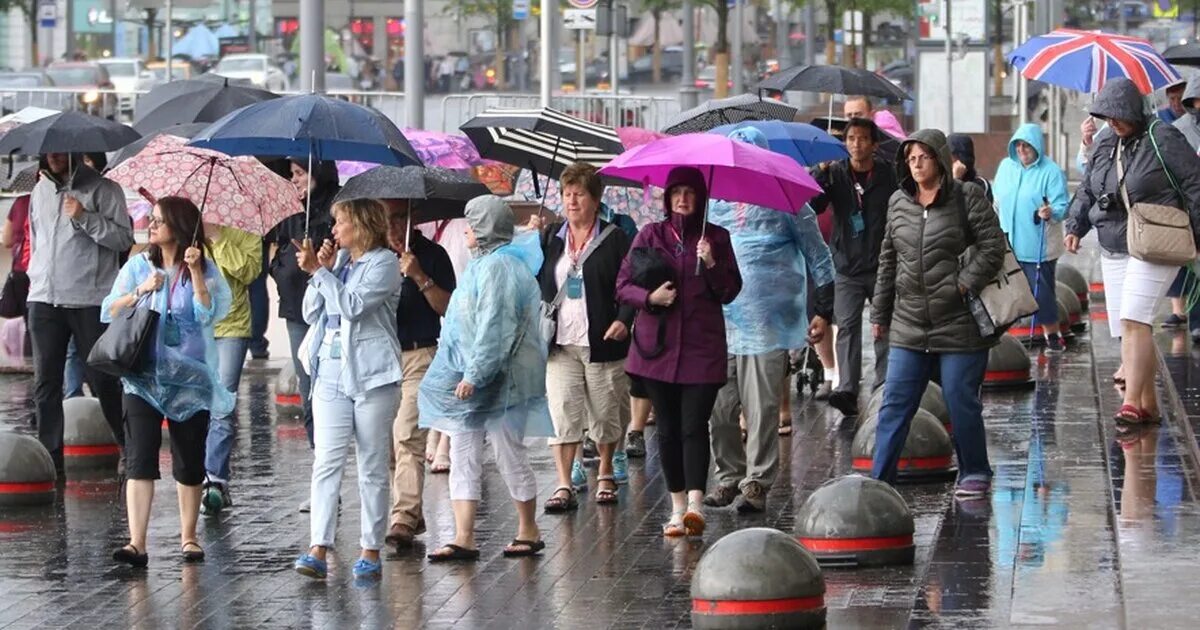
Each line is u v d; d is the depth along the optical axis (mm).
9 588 23859
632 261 25500
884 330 27719
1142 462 27312
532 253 28266
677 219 25578
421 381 25312
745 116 37938
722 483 27797
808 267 28516
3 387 44062
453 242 32969
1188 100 39062
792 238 27438
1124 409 30625
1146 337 30312
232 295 28422
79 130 30594
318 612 22344
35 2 135000
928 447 28953
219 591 23547
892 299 27422
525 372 24750
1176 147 29500
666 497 29094
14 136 30594
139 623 22000
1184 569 20703
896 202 27016
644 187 30922
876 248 33750
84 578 24391
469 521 24953
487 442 35031
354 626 21625
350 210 24078
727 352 26062
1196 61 42125
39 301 31484
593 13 59938
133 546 24938
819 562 23328
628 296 25469
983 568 22500
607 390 28188
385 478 24203
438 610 22266
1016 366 37438
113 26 158500
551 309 27953
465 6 154875
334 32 159000
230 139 25469
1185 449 28297
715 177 26188
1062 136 84062
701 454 25672
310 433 29406
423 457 26141
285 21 168875
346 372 23906
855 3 119125
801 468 31031
